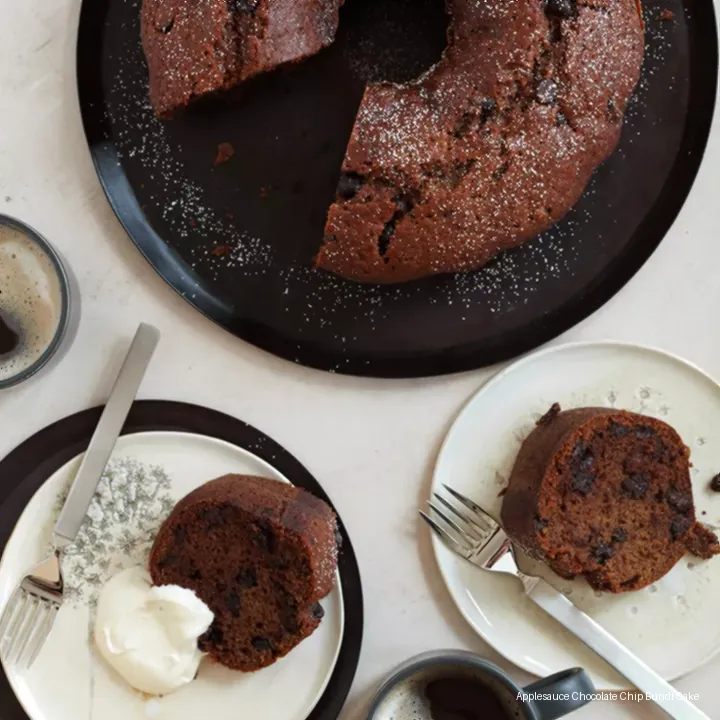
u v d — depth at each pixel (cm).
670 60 71
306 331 71
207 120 71
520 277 72
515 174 67
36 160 71
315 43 69
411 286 71
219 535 67
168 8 67
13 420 71
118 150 70
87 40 70
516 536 70
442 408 72
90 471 68
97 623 68
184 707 70
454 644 72
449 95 67
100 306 71
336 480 72
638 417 69
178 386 71
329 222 67
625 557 70
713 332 73
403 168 67
